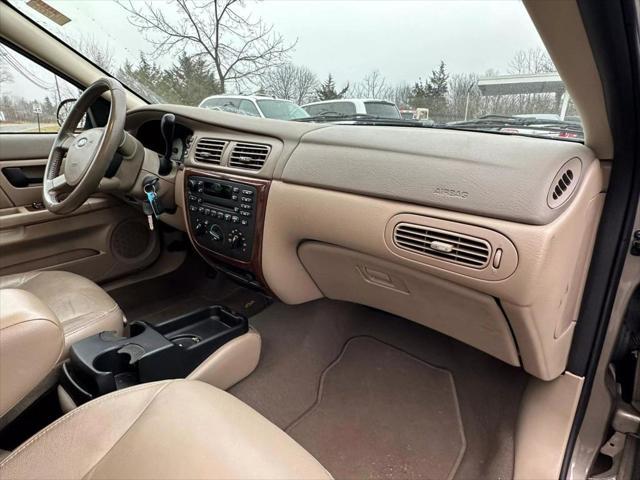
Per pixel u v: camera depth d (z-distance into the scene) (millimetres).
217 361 1205
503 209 726
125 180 1417
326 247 1059
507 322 830
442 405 1269
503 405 1188
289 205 1076
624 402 903
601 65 564
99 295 1218
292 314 1679
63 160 1432
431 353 1468
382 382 1368
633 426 876
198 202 1352
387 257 905
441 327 1052
